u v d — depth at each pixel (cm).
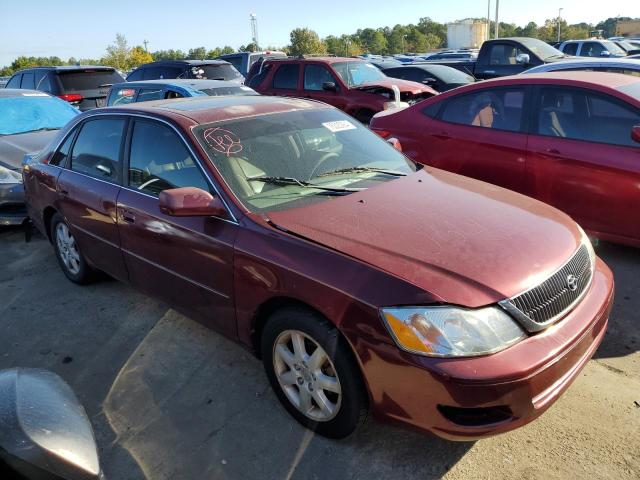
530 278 240
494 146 514
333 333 248
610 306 279
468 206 301
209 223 303
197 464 267
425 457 263
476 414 227
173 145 338
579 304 260
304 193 314
